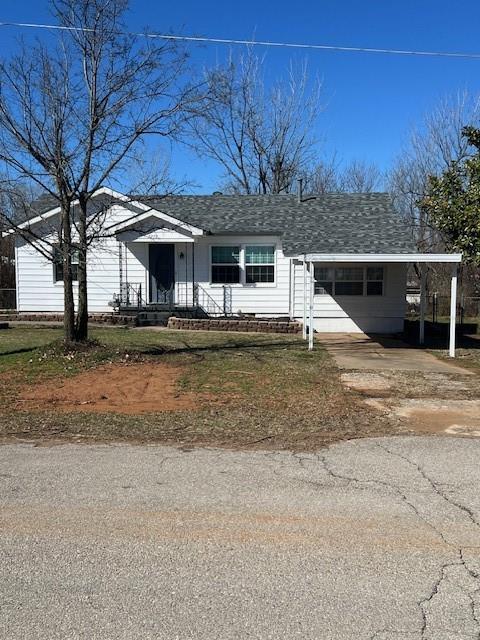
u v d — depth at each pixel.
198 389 8.35
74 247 10.71
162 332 16.14
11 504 4.12
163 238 18.20
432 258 12.36
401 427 6.39
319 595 2.93
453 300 12.39
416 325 20.05
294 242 16.53
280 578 3.09
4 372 9.46
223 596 2.91
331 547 3.46
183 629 2.64
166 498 4.23
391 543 3.51
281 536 3.61
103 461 5.10
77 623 2.68
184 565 3.23
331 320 17.64
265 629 2.64
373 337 16.31
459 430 6.25
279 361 11.15
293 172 34.66
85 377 9.18
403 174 30.66
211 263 18.77
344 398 7.89
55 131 10.23
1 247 26.83
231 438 5.88
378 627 2.66
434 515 3.94
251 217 19.20
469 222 13.16
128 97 10.58
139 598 2.89
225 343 13.91
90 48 10.34
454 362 11.55
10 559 3.30
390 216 18.44
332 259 12.77
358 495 4.30
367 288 17.55
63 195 10.50
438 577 3.11
